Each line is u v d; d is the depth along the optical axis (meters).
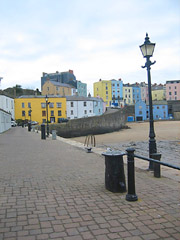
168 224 3.29
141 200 4.24
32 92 87.56
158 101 83.31
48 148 12.25
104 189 4.92
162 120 73.88
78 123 43.00
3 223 3.31
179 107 82.94
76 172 6.54
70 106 67.19
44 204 4.06
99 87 94.75
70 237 2.93
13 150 11.46
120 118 51.59
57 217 3.52
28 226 3.22
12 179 5.77
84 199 4.31
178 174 6.40
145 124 59.72
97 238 2.91
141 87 104.25
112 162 4.73
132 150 4.24
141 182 5.45
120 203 4.10
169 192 4.71
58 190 4.86
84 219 3.46
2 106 50.53
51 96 68.06
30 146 13.25
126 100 99.19
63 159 8.70
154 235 2.98
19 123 58.16
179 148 17.61
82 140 29.05
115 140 26.39
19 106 63.09
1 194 4.59
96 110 73.81
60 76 94.12
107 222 3.36
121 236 2.96
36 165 7.55
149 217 3.52
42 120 64.19
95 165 7.54
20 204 4.05
